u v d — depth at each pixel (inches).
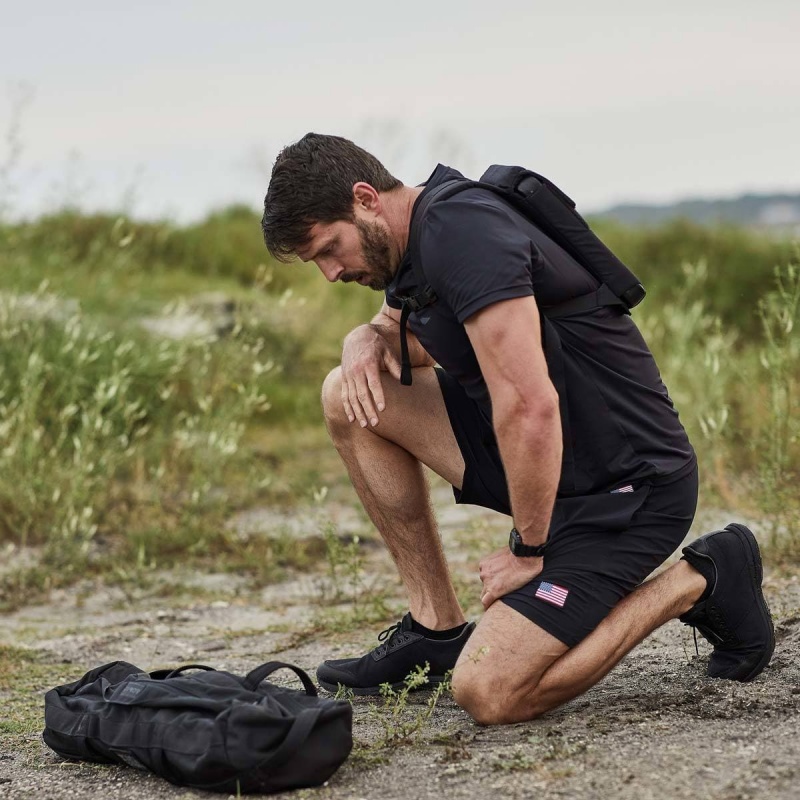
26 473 251.1
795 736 103.6
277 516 269.4
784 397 215.3
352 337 135.0
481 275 106.1
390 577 216.2
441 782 102.2
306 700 108.0
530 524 111.9
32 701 149.4
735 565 122.0
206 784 103.1
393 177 118.0
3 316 293.6
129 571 225.9
